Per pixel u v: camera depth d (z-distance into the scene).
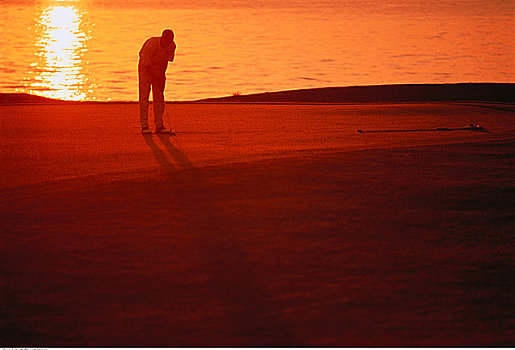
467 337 6.88
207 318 7.09
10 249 8.77
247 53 134.12
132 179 11.80
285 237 9.17
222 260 8.45
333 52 136.25
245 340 6.70
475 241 9.28
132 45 152.25
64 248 8.80
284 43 158.50
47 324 7.01
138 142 16.05
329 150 14.37
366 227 9.62
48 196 10.88
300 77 94.25
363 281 7.98
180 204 10.43
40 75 95.06
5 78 90.50
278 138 16.70
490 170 12.77
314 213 10.10
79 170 12.65
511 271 8.39
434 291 7.82
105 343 6.66
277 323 7.02
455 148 14.77
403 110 24.14
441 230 9.62
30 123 19.88
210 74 97.56
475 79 90.62
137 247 8.81
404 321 7.14
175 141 16.23
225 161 13.20
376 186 11.48
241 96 42.56
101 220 9.77
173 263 8.35
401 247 8.99
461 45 151.38
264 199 10.68
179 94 73.94
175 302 7.41
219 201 10.57
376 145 15.05
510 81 87.81
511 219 10.14
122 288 7.73
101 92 75.62
